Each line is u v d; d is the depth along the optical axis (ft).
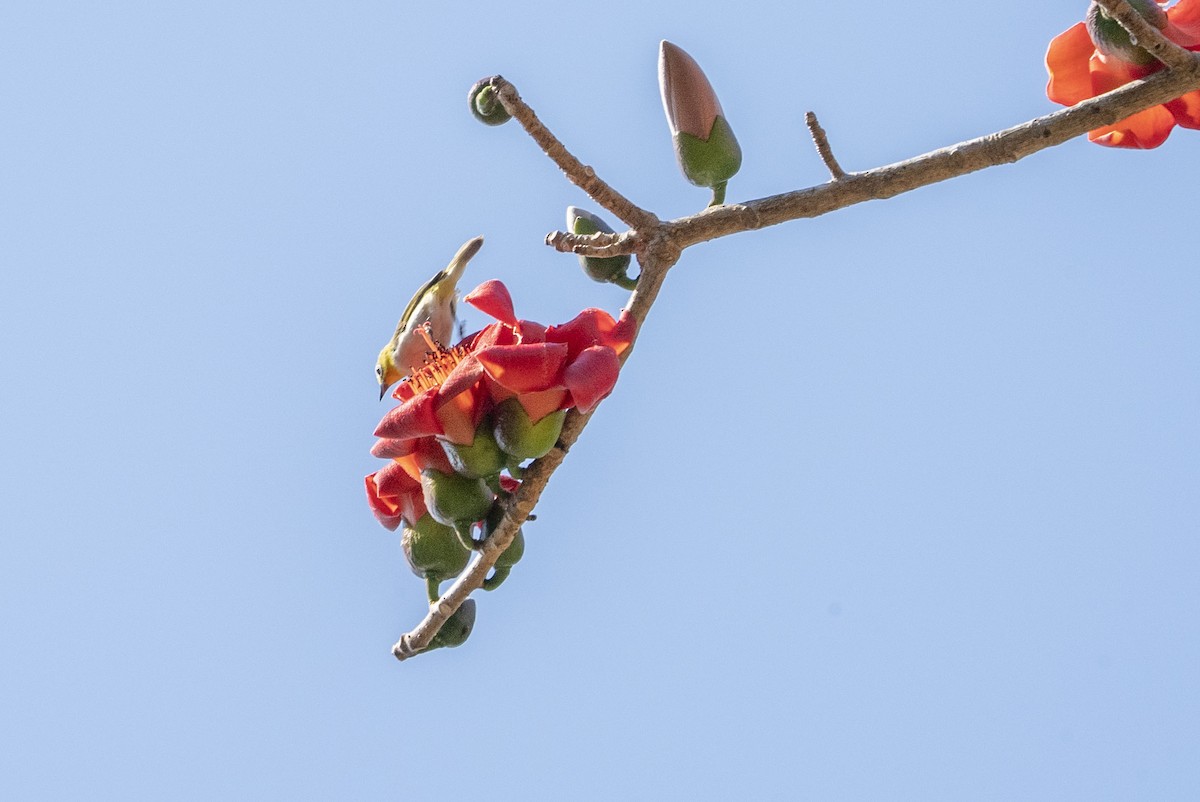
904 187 12.89
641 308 12.92
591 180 12.91
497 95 12.89
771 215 12.92
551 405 12.64
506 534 12.72
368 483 12.90
